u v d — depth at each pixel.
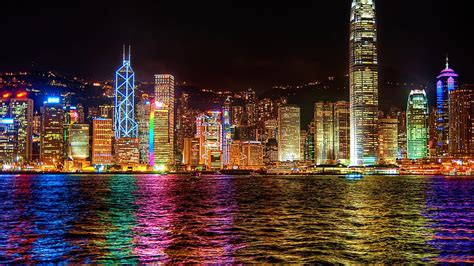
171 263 49.56
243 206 113.88
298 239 63.22
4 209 106.69
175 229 72.81
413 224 78.81
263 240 62.47
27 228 74.31
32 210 104.12
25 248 57.06
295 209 105.75
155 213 97.19
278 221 82.88
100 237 65.00
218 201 130.75
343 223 79.88
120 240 62.53
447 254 53.84
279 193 170.62
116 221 83.44
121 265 48.84
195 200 134.88
